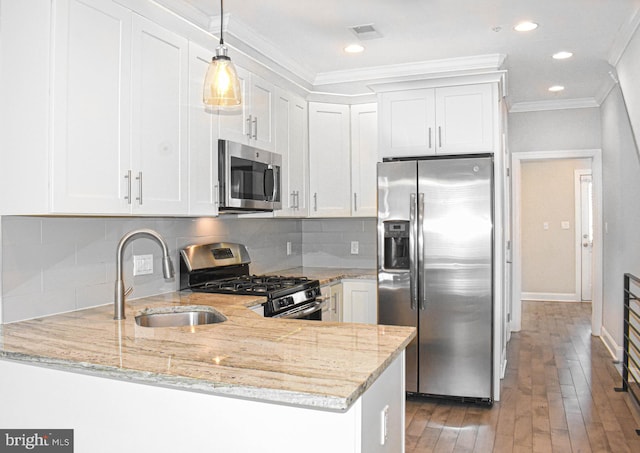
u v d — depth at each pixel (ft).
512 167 19.61
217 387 4.78
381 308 13.05
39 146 6.61
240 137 10.85
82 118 6.97
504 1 9.76
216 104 7.29
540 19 10.66
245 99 11.04
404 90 13.43
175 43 8.87
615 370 14.94
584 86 16.51
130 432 5.52
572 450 9.89
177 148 8.89
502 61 13.01
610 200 16.88
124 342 6.26
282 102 12.82
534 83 16.06
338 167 14.69
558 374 14.65
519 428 10.96
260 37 11.30
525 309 24.85
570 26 11.07
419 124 13.29
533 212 27.53
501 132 13.88
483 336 12.25
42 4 6.58
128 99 7.78
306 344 6.17
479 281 12.23
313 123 14.40
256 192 11.25
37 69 6.62
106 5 7.37
